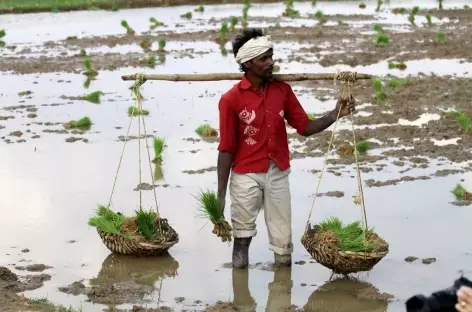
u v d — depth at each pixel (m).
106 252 7.79
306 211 8.71
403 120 12.89
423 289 6.86
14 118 13.46
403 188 9.41
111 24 28.06
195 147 11.49
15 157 11.02
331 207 8.80
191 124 12.95
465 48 20.38
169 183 9.80
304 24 26.91
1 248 7.84
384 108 13.78
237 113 7.11
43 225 8.46
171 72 17.78
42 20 29.38
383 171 10.09
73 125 12.76
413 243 7.79
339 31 24.59
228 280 7.16
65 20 29.38
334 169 10.22
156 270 7.37
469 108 13.54
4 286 6.89
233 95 7.10
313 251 7.09
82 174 10.20
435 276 7.10
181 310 6.52
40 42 23.55
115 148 11.48
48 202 9.15
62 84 16.73
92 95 15.03
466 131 11.81
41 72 18.27
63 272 7.30
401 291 6.84
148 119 13.34
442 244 7.76
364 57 19.42
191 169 10.37
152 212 7.85
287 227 7.33
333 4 34.00
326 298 6.77
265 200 7.29
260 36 7.11
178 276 7.25
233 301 6.73
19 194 9.42
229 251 7.83
